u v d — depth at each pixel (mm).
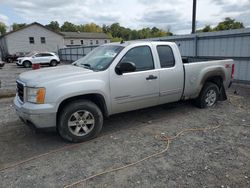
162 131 4504
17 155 3643
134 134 4383
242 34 8961
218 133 4371
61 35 43688
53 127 3775
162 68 4750
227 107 6062
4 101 7227
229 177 2959
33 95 3645
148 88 4574
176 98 5172
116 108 4316
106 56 4465
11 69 21781
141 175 3043
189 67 5164
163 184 2842
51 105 3633
